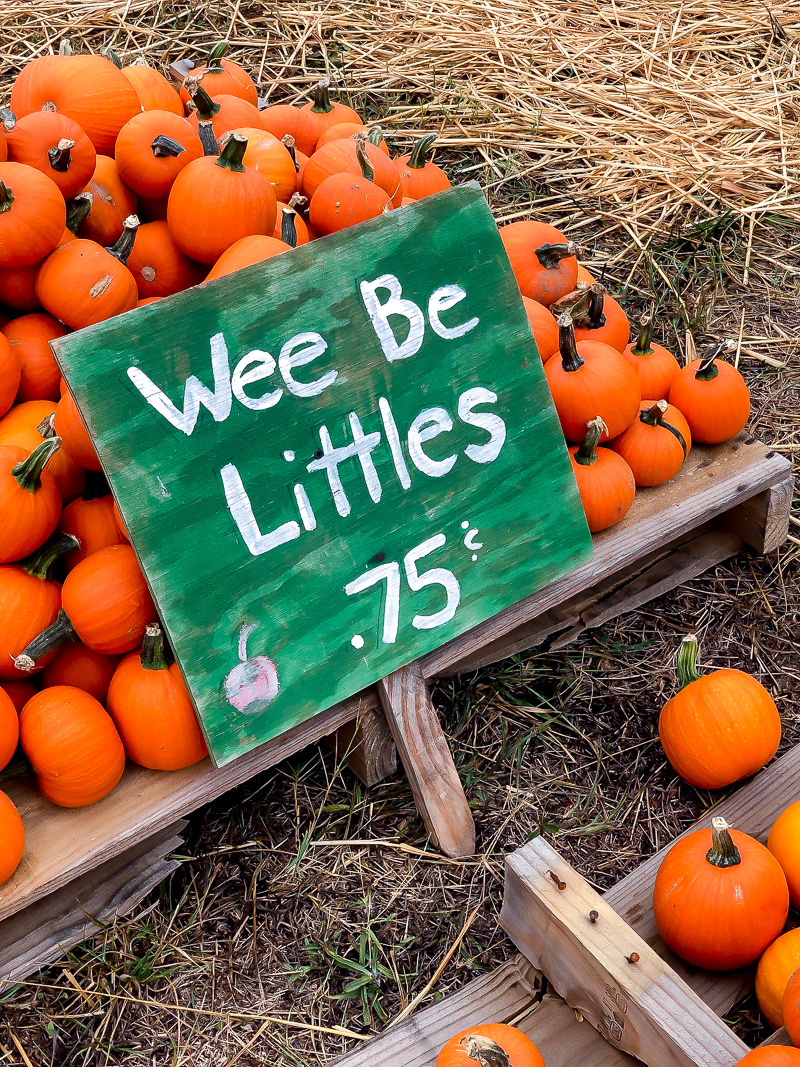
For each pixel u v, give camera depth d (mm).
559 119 4164
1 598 1924
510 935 1860
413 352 2078
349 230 1997
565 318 2297
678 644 2588
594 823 2225
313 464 1973
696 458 2662
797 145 4027
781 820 1922
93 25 4301
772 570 2746
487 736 2393
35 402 2189
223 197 2160
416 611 2115
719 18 4672
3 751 1823
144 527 1812
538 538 2260
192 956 2008
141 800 1947
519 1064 1535
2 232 2047
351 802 2262
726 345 2506
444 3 4680
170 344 1822
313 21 4465
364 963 1996
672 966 1888
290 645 1967
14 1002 1930
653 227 3721
